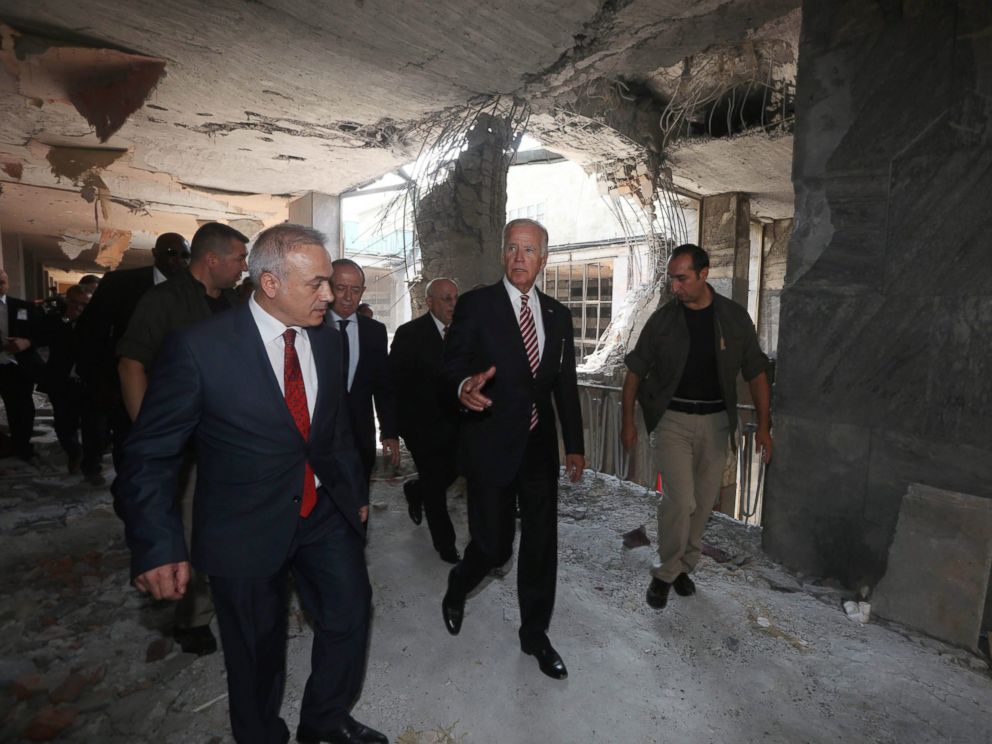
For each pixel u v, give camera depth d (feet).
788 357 11.00
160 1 13.25
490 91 18.20
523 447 7.25
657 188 27.17
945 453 8.89
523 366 7.30
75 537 12.01
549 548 7.67
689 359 9.22
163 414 4.90
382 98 18.69
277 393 5.19
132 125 21.27
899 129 9.36
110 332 10.85
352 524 5.81
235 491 5.20
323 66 16.37
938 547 8.83
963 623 8.52
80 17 14.01
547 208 45.50
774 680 7.69
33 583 9.91
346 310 9.69
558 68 16.57
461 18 13.99
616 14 13.93
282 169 26.61
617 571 10.89
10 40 14.92
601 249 41.63
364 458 10.44
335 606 5.75
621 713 7.00
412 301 21.45
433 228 20.58
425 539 12.34
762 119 22.67
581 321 43.98
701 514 9.63
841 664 8.06
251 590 5.29
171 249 10.33
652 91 23.24
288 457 5.29
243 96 18.60
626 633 8.71
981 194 8.41
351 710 6.93
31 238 43.45
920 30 9.03
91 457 15.71
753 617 9.20
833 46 10.12
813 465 10.70
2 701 6.88
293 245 4.98
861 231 9.90
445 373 7.25
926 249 9.08
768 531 11.52
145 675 7.50
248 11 13.65
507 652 8.18
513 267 7.21
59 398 16.20
